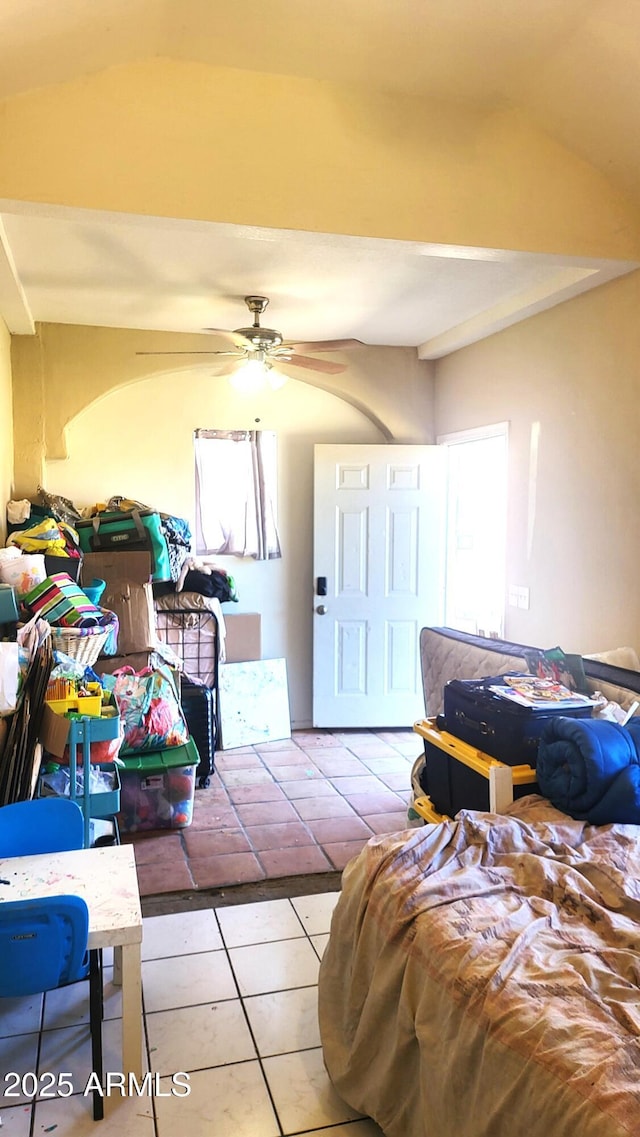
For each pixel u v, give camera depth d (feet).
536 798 7.51
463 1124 4.59
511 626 13.66
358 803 12.66
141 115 7.50
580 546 11.67
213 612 15.03
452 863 6.26
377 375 16.34
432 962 5.21
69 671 9.09
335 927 6.56
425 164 8.35
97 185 7.41
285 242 8.87
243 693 15.92
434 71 7.80
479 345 14.64
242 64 7.63
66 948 5.61
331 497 16.37
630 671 9.32
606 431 11.00
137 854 10.65
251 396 16.33
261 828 11.60
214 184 7.71
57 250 10.14
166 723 11.57
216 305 12.90
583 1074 3.98
